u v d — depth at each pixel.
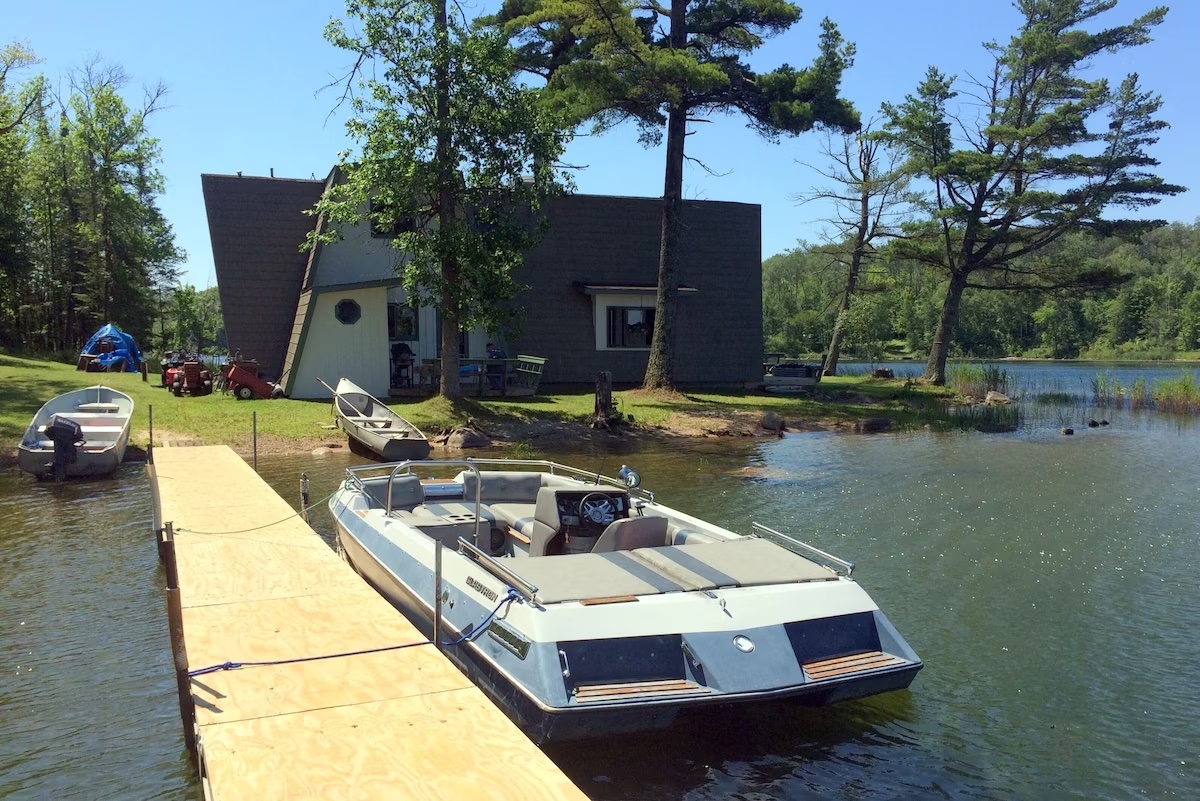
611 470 16.77
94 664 6.96
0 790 5.13
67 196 48.12
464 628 6.21
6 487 14.16
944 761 5.66
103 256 47.47
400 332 26.92
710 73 23.28
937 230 36.62
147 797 5.06
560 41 27.23
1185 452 19.69
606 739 5.70
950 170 33.84
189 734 5.32
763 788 5.32
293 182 25.94
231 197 25.44
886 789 5.32
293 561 8.18
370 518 8.41
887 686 5.87
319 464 16.45
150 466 12.83
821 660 5.84
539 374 26.48
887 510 13.09
